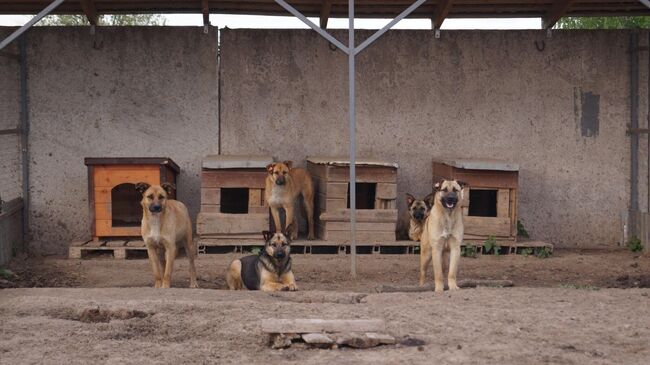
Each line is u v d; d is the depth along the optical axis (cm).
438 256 909
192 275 1012
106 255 1239
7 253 1220
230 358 592
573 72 1367
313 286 1005
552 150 1370
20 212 1304
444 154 1365
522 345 613
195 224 1342
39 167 1322
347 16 1369
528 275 1107
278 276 915
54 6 966
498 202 1241
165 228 950
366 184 1362
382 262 1175
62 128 1323
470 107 1365
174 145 1340
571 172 1373
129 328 680
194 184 1343
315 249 1254
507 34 1361
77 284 1038
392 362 573
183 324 690
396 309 735
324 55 1352
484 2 1316
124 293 839
